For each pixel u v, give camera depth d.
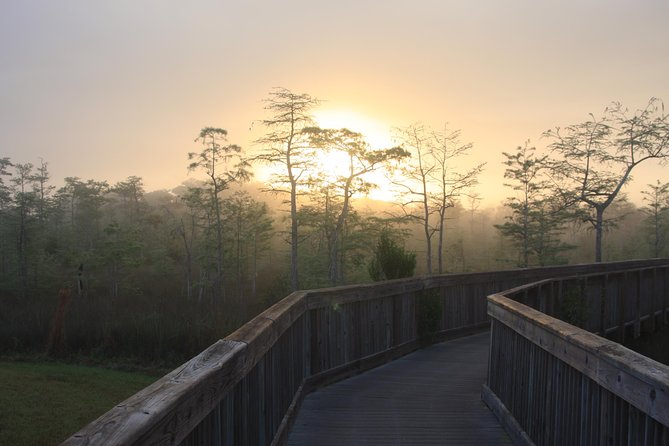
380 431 4.97
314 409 5.65
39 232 49.56
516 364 4.79
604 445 2.88
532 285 7.20
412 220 36.84
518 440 4.50
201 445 2.24
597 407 2.99
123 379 18.16
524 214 37.38
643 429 2.44
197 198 45.53
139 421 1.54
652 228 46.41
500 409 5.23
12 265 43.88
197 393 2.09
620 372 2.62
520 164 35.00
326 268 40.53
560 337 3.52
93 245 59.72
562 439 3.55
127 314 24.41
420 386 6.80
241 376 2.90
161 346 21.03
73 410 13.69
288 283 36.16
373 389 6.59
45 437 11.48
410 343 9.37
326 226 39.28
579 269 16.19
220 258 42.78
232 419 2.81
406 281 9.05
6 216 44.53
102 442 1.37
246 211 46.91
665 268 14.90
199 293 43.44
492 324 5.91
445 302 10.81
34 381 17.02
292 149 38.06
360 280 41.69
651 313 13.70
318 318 6.45
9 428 11.98
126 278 43.75
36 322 23.75
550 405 3.81
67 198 63.44
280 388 4.53
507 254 53.50
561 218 34.94
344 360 7.18
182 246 55.94
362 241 38.78
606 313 10.97
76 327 22.47
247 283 52.97
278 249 56.56
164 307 26.64
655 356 11.20
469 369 7.93
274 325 4.01
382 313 8.36
